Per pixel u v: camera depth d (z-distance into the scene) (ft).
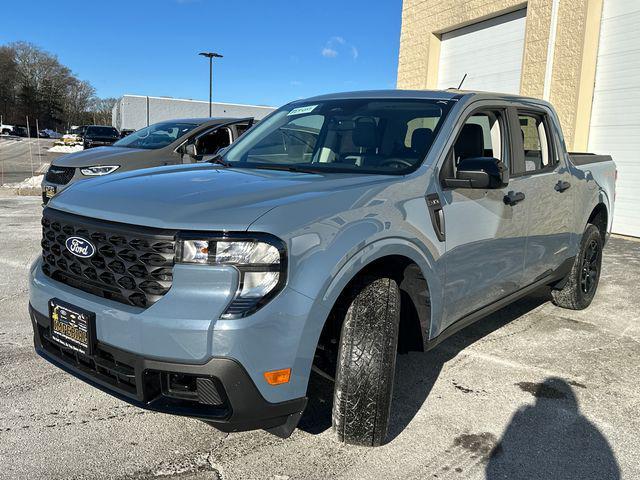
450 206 10.32
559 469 8.93
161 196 8.53
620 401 11.37
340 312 8.73
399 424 10.14
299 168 10.98
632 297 19.12
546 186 13.75
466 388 11.75
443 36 45.96
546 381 12.22
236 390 7.41
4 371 11.77
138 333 7.60
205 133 26.81
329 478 8.46
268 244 7.49
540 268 14.25
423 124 11.34
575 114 32.58
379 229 8.62
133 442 9.30
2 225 28.76
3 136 227.20
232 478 8.41
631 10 30.14
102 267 8.36
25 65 321.52
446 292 10.34
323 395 10.73
